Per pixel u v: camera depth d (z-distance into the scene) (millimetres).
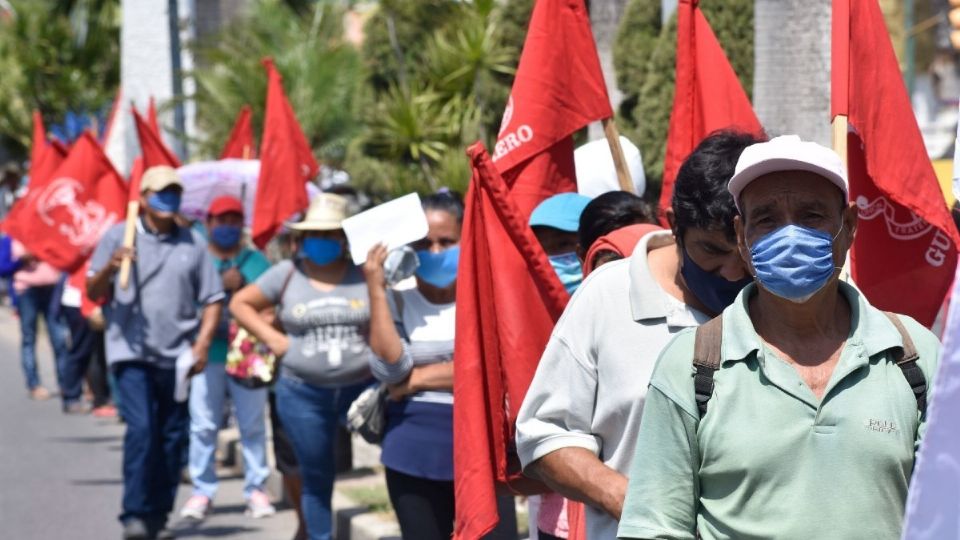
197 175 18141
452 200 9820
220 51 31016
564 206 8391
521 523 12742
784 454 4816
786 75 10836
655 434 5055
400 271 9406
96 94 50812
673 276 6098
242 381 13953
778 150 4844
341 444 16375
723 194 5625
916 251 7824
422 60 27047
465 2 26000
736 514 4906
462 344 7402
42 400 26453
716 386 4938
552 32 8766
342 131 29516
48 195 18359
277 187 15305
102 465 19156
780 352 4945
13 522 15414
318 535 12031
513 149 8797
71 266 18453
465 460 7312
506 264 7434
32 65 49844
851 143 7898
